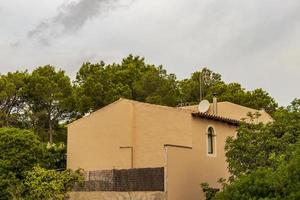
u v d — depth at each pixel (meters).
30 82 50.84
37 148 29.19
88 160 30.62
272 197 15.32
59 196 26.88
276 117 24.97
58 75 52.88
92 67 55.81
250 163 23.86
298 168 15.55
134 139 29.14
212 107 36.38
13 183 27.14
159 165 27.88
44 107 51.50
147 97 51.38
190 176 26.30
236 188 16.19
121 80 55.06
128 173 26.16
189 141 26.98
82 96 49.16
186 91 55.34
